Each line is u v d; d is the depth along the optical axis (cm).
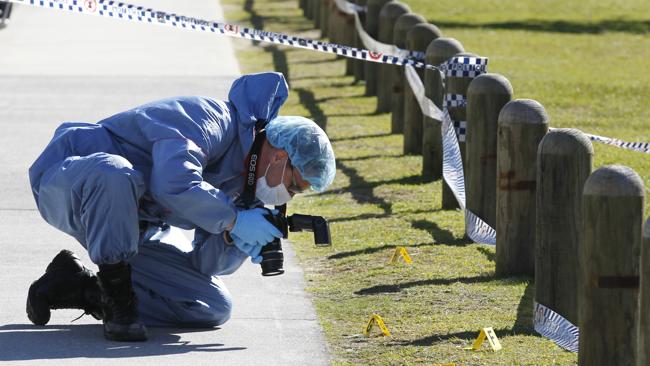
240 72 5375
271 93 1886
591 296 1673
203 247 1944
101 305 1919
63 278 1945
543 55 6450
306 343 1917
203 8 8125
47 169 1852
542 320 1973
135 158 1858
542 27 7781
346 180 3297
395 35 3956
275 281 2295
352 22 5550
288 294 2206
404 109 3894
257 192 1859
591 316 1677
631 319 1666
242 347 1894
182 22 2422
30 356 1812
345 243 2595
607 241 1653
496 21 8075
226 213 1789
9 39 6300
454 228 2723
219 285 2005
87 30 6681
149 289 1977
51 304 1947
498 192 2314
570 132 1986
